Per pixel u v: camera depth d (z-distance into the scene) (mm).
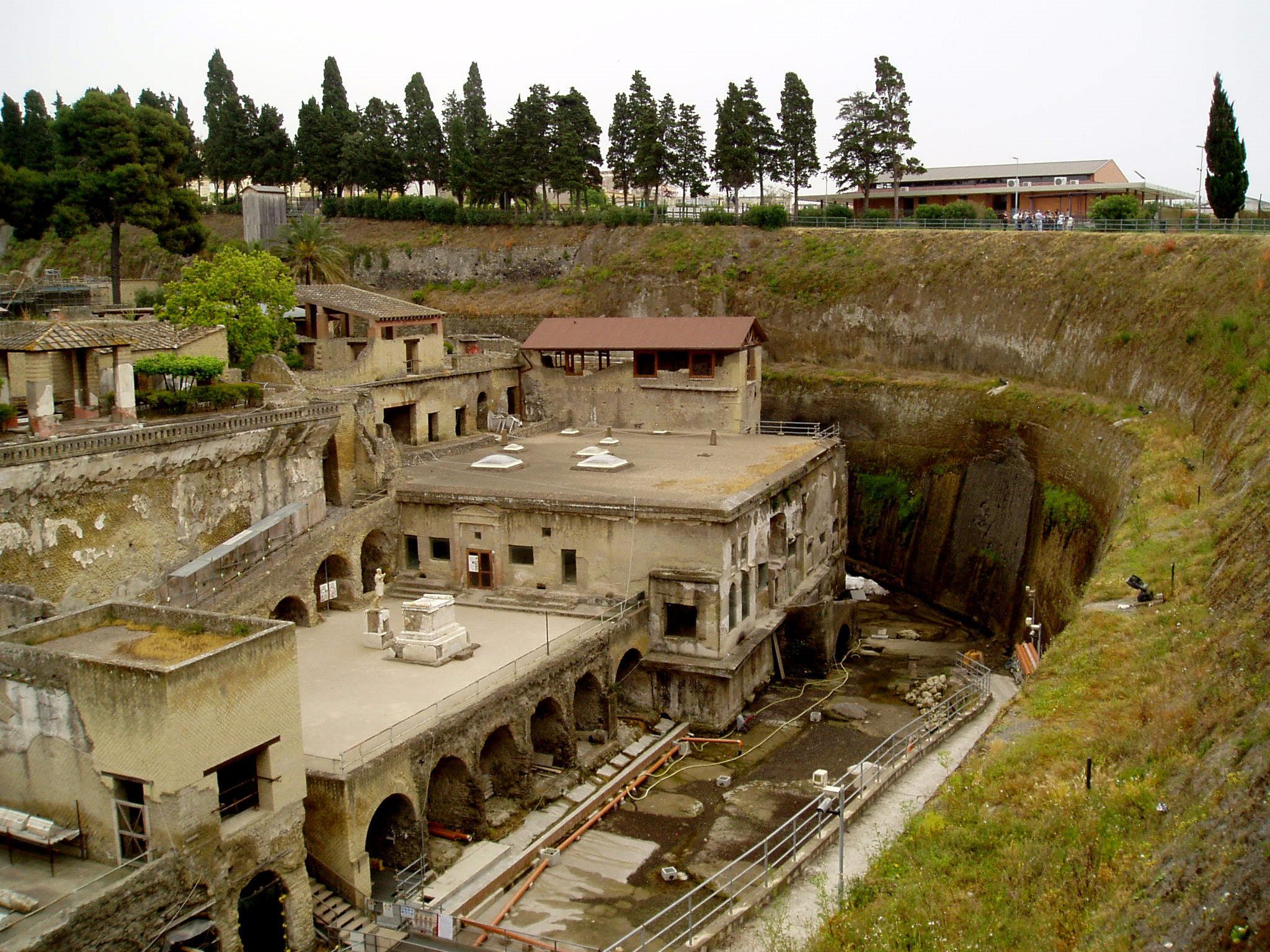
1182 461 54719
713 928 33031
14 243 114188
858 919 28891
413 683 44094
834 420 88188
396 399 70500
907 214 115312
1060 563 63125
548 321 83250
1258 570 34594
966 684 56812
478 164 110938
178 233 81438
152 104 130500
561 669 46500
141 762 30453
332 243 93250
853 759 50031
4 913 28578
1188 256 70250
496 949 34750
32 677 31734
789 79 111562
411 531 58469
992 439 77938
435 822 42375
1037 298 81500
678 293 101250
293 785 34094
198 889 31031
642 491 56812
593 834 43969
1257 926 19531
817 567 70688
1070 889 26344
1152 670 35969
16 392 48500
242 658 32094
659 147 109875
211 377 55312
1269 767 23250
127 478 44031
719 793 47375
